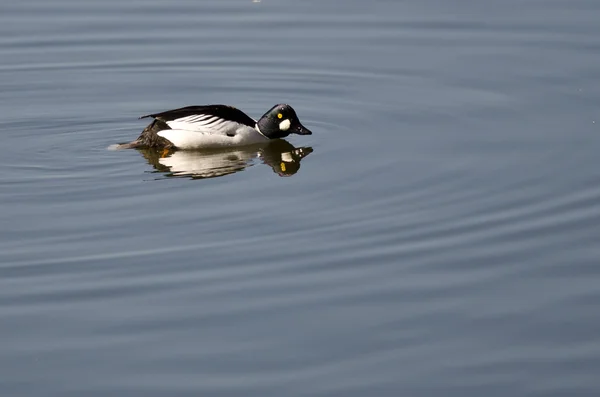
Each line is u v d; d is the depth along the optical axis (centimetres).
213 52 2269
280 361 1149
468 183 1634
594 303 1266
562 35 2336
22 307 1262
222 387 1101
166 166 1739
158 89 2108
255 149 1841
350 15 2462
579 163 1709
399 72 2178
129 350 1169
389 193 1599
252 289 1305
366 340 1191
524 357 1159
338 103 2053
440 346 1181
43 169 1702
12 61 2222
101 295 1290
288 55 2258
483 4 2528
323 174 1684
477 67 2194
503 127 1897
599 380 1116
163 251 1406
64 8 2491
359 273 1347
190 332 1205
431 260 1381
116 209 1546
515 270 1354
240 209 1545
